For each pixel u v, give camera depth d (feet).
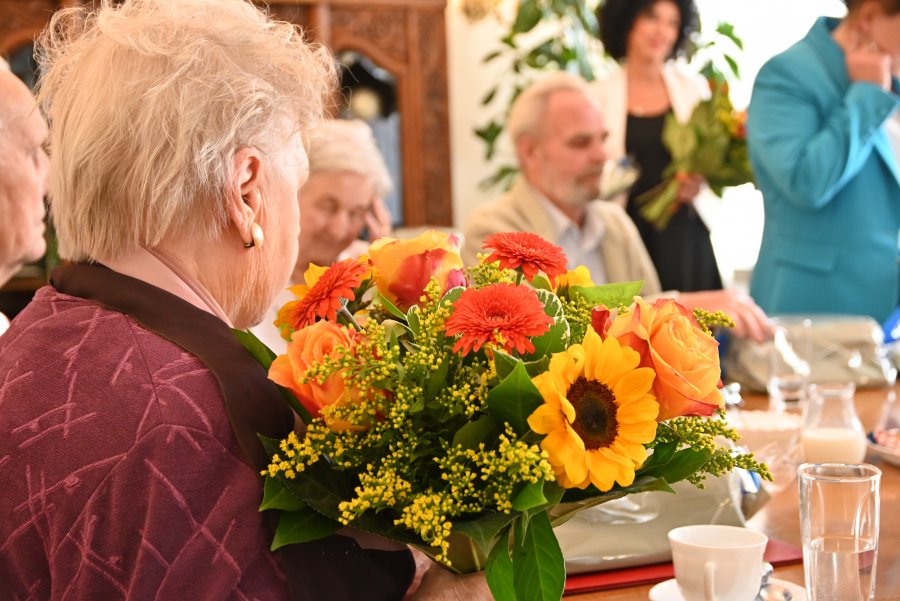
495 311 2.60
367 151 7.05
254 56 3.06
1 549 2.82
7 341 3.03
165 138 2.90
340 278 2.83
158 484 2.64
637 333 2.64
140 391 2.75
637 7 10.34
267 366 2.95
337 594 2.80
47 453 2.75
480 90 16.67
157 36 2.98
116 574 2.66
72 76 3.03
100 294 2.98
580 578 3.88
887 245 8.57
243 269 3.10
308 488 2.71
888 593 3.64
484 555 2.81
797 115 8.36
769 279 8.86
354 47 13.69
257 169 3.05
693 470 2.79
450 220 14.35
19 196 4.64
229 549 2.67
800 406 6.10
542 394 2.48
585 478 2.53
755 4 15.37
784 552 4.10
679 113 10.48
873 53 8.27
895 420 5.67
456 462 2.59
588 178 8.02
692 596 3.30
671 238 10.27
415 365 2.57
